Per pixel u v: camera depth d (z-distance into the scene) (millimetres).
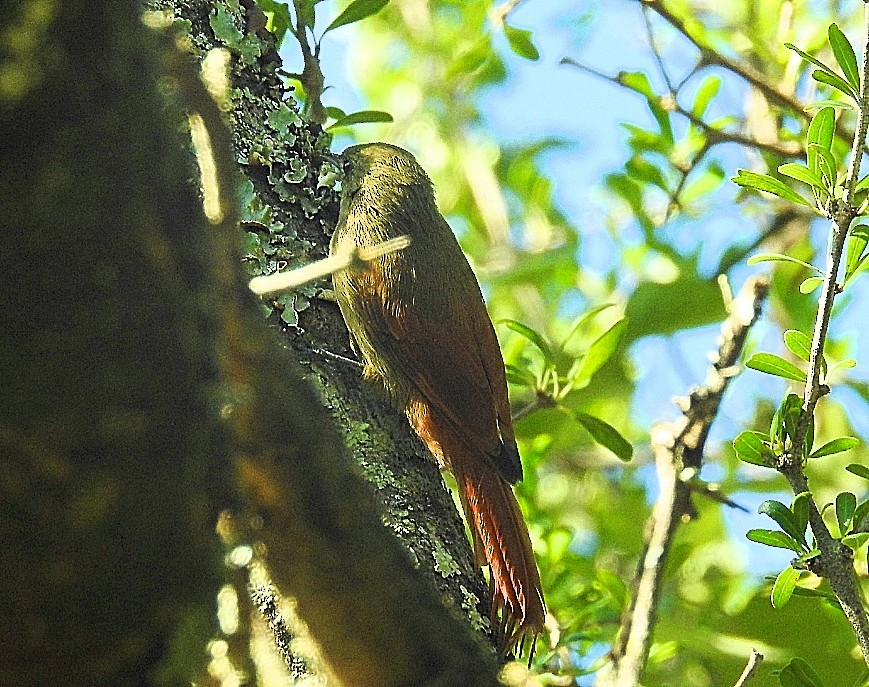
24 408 2896
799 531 5746
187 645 3162
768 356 6176
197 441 3072
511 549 7215
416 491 6281
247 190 6723
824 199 6004
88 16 2896
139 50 3031
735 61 8828
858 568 7105
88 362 2926
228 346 3111
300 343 6773
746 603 8422
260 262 6684
